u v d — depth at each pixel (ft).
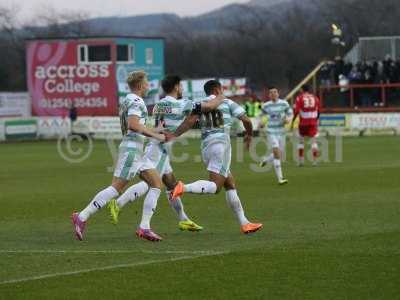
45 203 149.59
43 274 85.71
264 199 148.87
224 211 133.08
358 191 158.71
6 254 97.30
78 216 106.42
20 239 108.78
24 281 82.38
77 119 406.82
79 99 443.32
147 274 84.43
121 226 119.44
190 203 143.33
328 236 105.70
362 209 132.36
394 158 246.06
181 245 102.06
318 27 604.90
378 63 400.67
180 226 112.37
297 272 84.02
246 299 74.13
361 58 431.02
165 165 111.45
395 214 125.70
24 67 613.52
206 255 93.97
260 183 179.32
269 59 603.26
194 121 107.96
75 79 443.32
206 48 626.23
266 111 200.13
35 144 368.48
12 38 626.64
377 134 387.75
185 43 633.61
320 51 595.47
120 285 79.87
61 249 100.48
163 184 114.11
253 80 602.85
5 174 214.48
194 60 622.95
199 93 419.54
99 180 194.59
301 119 227.81
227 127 111.04
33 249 100.68
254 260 90.22
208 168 110.11
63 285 80.33
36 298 75.66
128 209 137.69
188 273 84.48
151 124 128.88
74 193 166.40
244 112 111.55
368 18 602.85
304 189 164.86
